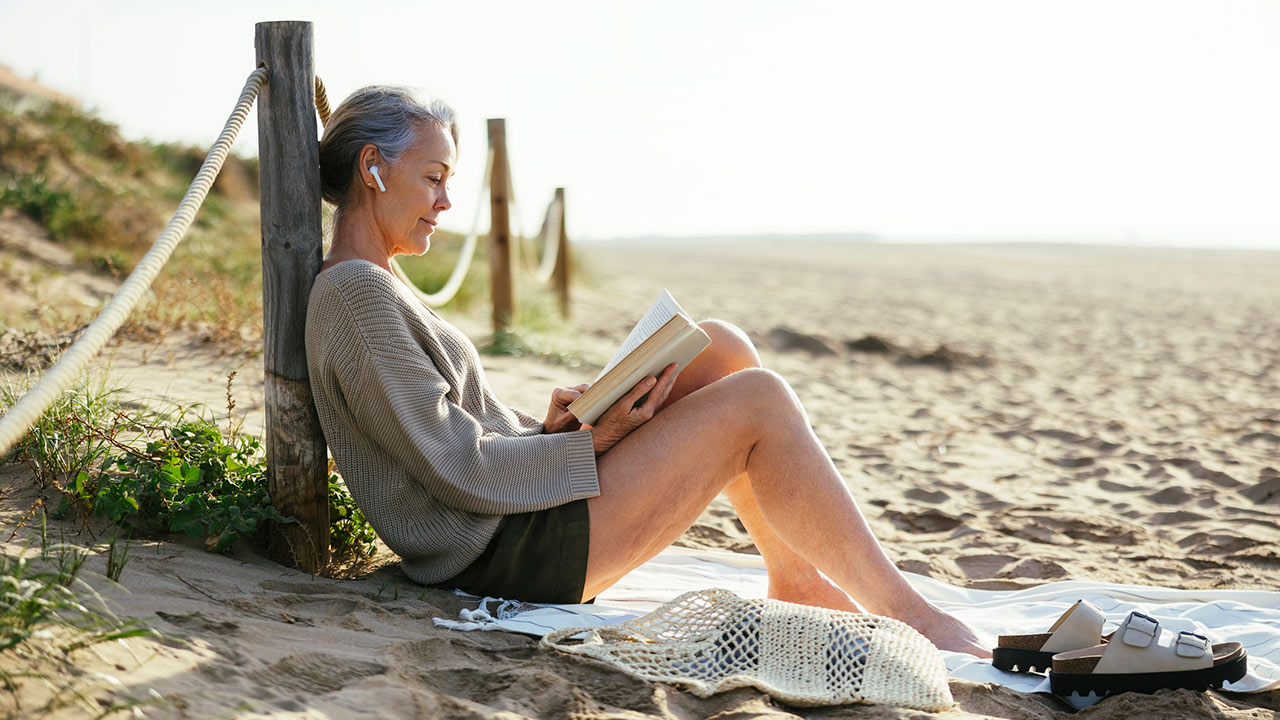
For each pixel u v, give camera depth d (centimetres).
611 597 267
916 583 312
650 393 234
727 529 391
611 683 196
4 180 958
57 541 225
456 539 235
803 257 4391
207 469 262
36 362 404
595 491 230
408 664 192
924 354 975
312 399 249
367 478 240
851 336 1149
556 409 246
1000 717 198
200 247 958
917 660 206
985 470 525
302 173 240
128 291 186
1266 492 459
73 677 151
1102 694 207
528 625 223
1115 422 654
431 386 229
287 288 242
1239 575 347
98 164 1115
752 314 1395
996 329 1335
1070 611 221
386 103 241
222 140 226
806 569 259
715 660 206
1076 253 5328
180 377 447
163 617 187
